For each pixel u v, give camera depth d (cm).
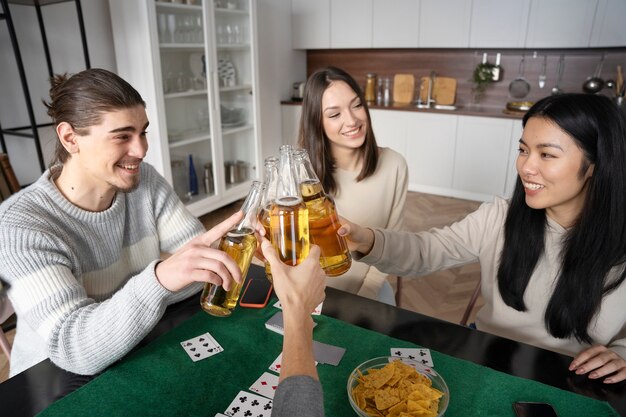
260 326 101
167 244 139
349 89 146
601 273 100
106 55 349
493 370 86
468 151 416
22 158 309
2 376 187
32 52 302
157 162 342
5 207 100
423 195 447
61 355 87
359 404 75
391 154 167
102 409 77
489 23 397
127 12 311
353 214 165
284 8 481
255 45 394
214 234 85
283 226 79
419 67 470
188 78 353
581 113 92
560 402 78
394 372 80
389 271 129
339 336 97
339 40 474
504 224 119
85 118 94
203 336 97
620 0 344
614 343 98
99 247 115
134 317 84
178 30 332
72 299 93
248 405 77
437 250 131
